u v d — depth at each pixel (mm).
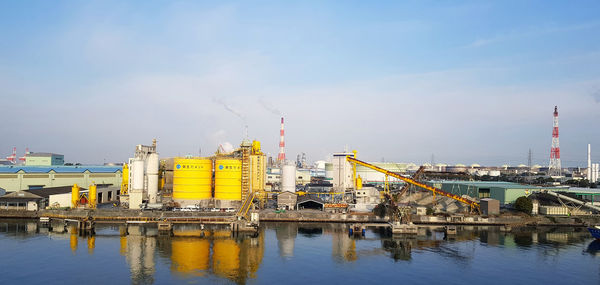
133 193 133250
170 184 156375
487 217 130250
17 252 85062
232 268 75562
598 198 148000
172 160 157375
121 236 102500
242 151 143250
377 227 123750
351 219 128500
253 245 94500
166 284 66062
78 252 85562
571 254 89438
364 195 156750
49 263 77188
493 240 104125
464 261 82938
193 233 107750
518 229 122250
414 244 98438
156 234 105750
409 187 171750
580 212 137500
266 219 129375
